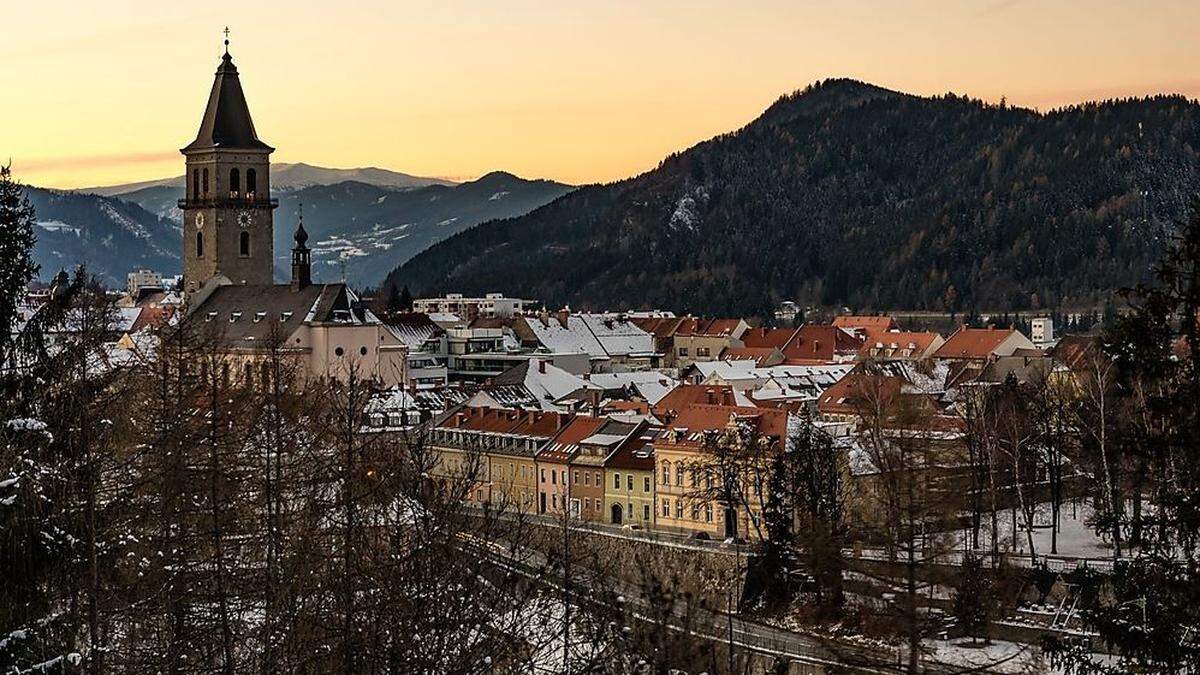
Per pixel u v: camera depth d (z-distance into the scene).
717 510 168.00
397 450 89.81
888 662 63.91
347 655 69.81
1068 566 131.75
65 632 62.31
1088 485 164.00
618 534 147.88
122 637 77.94
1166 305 71.31
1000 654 94.81
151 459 77.44
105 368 86.88
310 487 89.56
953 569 64.06
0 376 71.00
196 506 79.12
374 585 73.00
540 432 199.88
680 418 182.88
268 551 78.62
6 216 75.94
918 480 63.97
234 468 86.06
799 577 121.88
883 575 63.81
